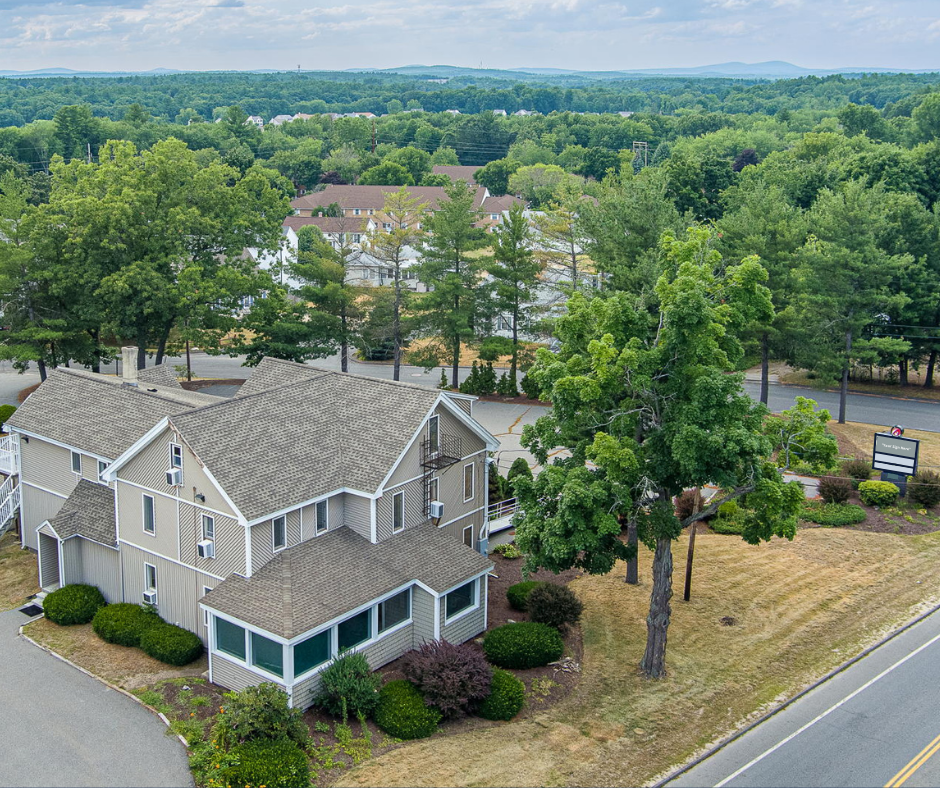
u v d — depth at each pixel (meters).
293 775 22.41
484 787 22.89
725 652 30.44
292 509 28.91
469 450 35.19
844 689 28.25
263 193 63.81
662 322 28.14
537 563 28.39
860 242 54.38
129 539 31.86
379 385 34.25
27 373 66.38
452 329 60.72
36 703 26.45
